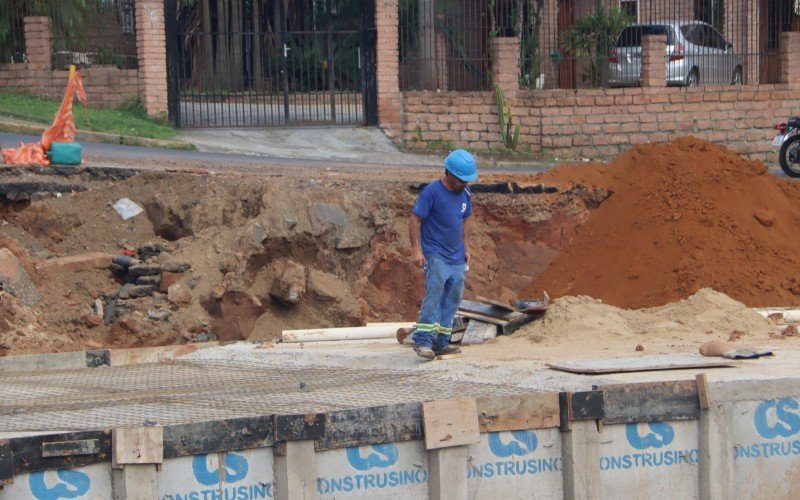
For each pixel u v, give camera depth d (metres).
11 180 17.59
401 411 9.55
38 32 28.81
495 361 12.45
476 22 32.16
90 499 8.70
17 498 8.42
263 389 11.43
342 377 12.14
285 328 17.09
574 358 12.48
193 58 33.47
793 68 32.31
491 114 30.27
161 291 16.91
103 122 26.77
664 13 34.16
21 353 15.17
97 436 8.70
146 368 13.55
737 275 17.53
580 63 32.66
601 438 10.07
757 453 10.45
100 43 29.67
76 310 16.31
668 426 10.29
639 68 31.83
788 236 19.02
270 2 35.41
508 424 9.81
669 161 20.03
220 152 26.48
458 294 12.88
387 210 18.73
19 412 10.16
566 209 19.98
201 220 17.98
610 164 21.12
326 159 27.25
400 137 29.91
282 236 17.50
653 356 12.37
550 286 19.14
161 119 28.48
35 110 27.02
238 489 9.09
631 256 18.47
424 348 12.60
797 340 13.77
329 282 17.55
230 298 16.94
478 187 19.86
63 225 17.67
